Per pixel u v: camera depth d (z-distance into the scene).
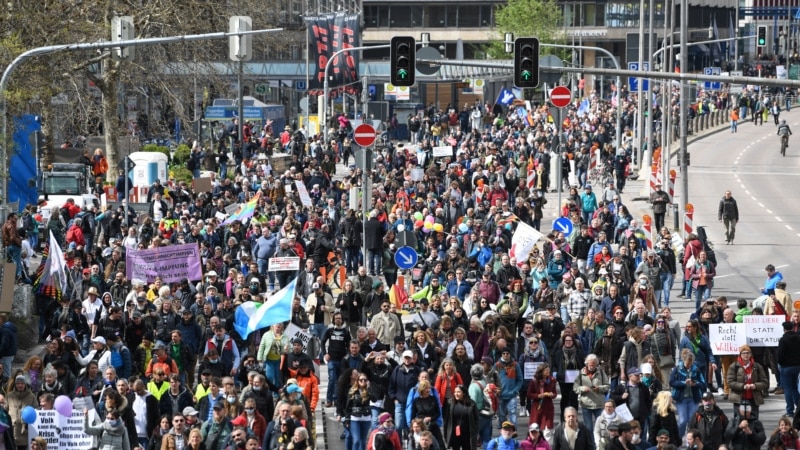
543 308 91.12
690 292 118.31
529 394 70.38
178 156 194.00
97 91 194.88
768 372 80.81
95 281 95.31
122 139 180.38
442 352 74.12
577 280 90.38
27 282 103.94
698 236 118.75
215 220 118.12
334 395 77.56
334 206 134.38
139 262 93.44
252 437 57.53
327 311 87.81
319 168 167.12
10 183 137.12
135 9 170.12
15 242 102.62
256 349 81.50
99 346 71.00
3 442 60.47
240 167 184.88
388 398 67.50
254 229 116.44
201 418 64.25
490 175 161.50
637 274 105.75
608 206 144.25
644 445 63.72
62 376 67.88
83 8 157.50
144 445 64.12
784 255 143.62
